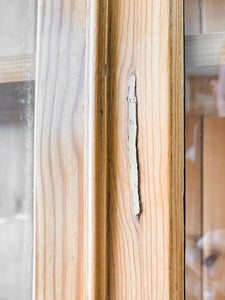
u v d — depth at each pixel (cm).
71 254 36
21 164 40
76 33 36
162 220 34
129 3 35
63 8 37
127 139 35
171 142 34
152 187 34
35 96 38
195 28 37
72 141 36
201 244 39
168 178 34
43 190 37
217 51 37
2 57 40
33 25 39
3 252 40
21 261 39
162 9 34
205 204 39
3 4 41
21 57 39
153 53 34
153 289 34
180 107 35
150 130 34
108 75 35
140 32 35
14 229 40
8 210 40
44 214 36
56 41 37
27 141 39
